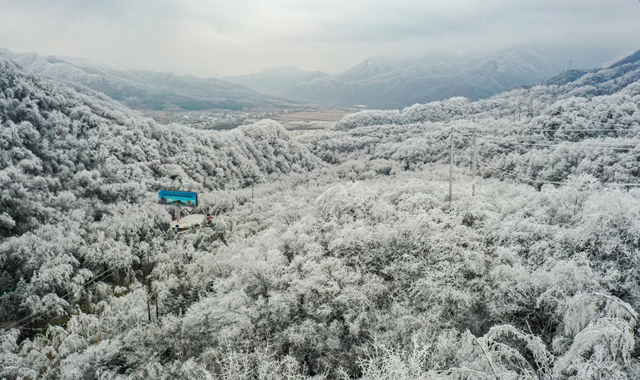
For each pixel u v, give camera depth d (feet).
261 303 72.02
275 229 107.65
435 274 68.44
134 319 85.87
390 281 75.61
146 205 180.04
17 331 87.51
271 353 63.62
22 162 164.96
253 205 187.42
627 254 49.70
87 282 112.88
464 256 71.05
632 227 51.08
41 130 196.54
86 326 88.12
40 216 143.33
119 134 233.76
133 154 225.97
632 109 244.42
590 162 172.04
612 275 47.01
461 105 582.76
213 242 144.46
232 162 289.94
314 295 72.79
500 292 58.54
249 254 94.48
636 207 52.85
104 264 125.39
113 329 85.40
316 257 85.35
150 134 254.88
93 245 128.36
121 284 123.85
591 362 30.07
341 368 54.03
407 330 58.95
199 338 73.77
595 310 36.68
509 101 547.08
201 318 73.36
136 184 196.13
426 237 81.00
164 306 96.73
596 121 245.65
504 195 106.73
